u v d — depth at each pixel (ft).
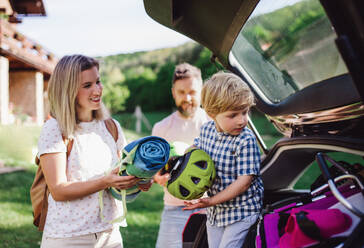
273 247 4.71
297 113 6.14
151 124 52.01
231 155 6.08
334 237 4.07
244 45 7.26
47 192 6.24
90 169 6.19
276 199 7.74
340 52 3.56
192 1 6.29
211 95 5.90
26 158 27.20
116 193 6.16
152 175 5.72
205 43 7.36
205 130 6.75
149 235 13.99
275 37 6.44
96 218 6.17
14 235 13.67
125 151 5.80
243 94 5.76
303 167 7.47
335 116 5.40
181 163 5.98
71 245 6.00
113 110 57.31
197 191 5.61
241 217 6.02
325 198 5.37
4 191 19.30
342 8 3.44
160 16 6.77
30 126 41.63
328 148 5.56
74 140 6.15
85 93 6.17
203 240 6.59
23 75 48.39
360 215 3.97
